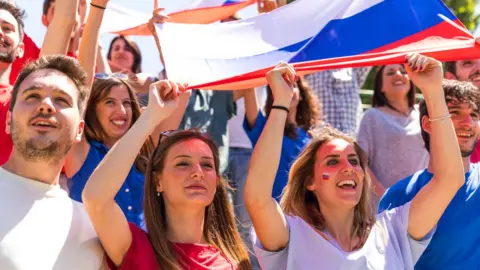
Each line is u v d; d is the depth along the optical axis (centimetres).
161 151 421
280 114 425
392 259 442
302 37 466
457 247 474
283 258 430
